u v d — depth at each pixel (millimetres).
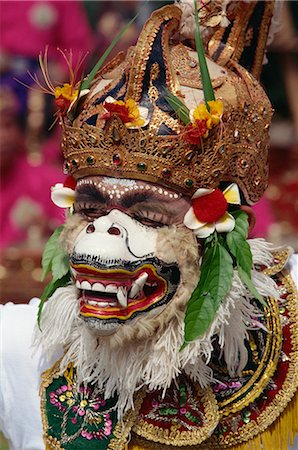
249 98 2213
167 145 2088
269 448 2285
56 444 2293
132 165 2098
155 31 2148
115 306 2102
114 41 2229
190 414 2254
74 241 2156
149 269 2102
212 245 2139
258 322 2283
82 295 2135
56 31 4855
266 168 2299
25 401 2432
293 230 4816
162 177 2100
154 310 2133
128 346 2191
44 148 4828
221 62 2309
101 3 4918
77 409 2311
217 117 2084
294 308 2348
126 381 2209
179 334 2152
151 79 2127
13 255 4227
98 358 2240
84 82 2211
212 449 2279
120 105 2072
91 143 2121
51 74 4887
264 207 4406
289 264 2443
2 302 4121
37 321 2305
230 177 2176
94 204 2143
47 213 4711
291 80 5324
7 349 2441
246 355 2264
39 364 2424
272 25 2469
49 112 4895
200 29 2314
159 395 2275
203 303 2111
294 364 2301
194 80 2158
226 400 2268
